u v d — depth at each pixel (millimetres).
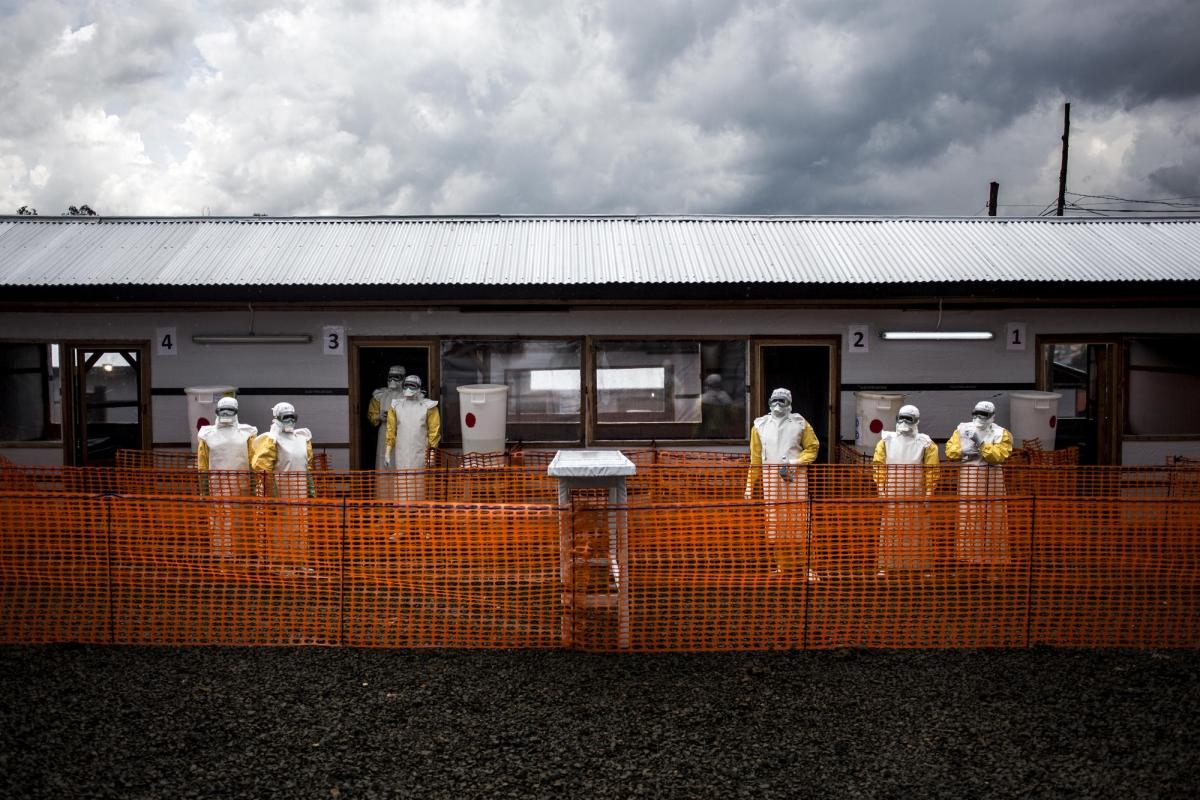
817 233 11820
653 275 10250
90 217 12141
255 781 4500
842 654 6215
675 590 7461
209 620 6680
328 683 5691
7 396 10883
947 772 4605
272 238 11461
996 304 10789
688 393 10930
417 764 4680
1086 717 5234
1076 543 7234
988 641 6457
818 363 11844
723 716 5246
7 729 5035
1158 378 11016
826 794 4395
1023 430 10461
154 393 10711
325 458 10414
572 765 4672
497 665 6008
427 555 7543
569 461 6457
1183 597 7453
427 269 10461
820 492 9203
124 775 4547
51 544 7773
